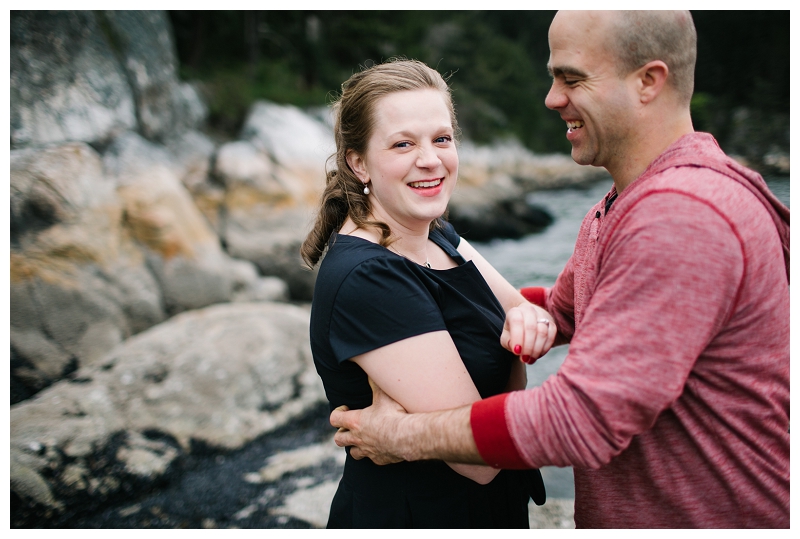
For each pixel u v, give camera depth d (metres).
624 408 1.04
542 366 4.43
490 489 1.44
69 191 4.56
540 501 1.58
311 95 13.63
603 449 1.06
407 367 1.26
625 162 1.25
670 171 1.12
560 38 1.24
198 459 3.16
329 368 1.40
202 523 2.64
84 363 4.00
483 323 1.40
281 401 3.63
